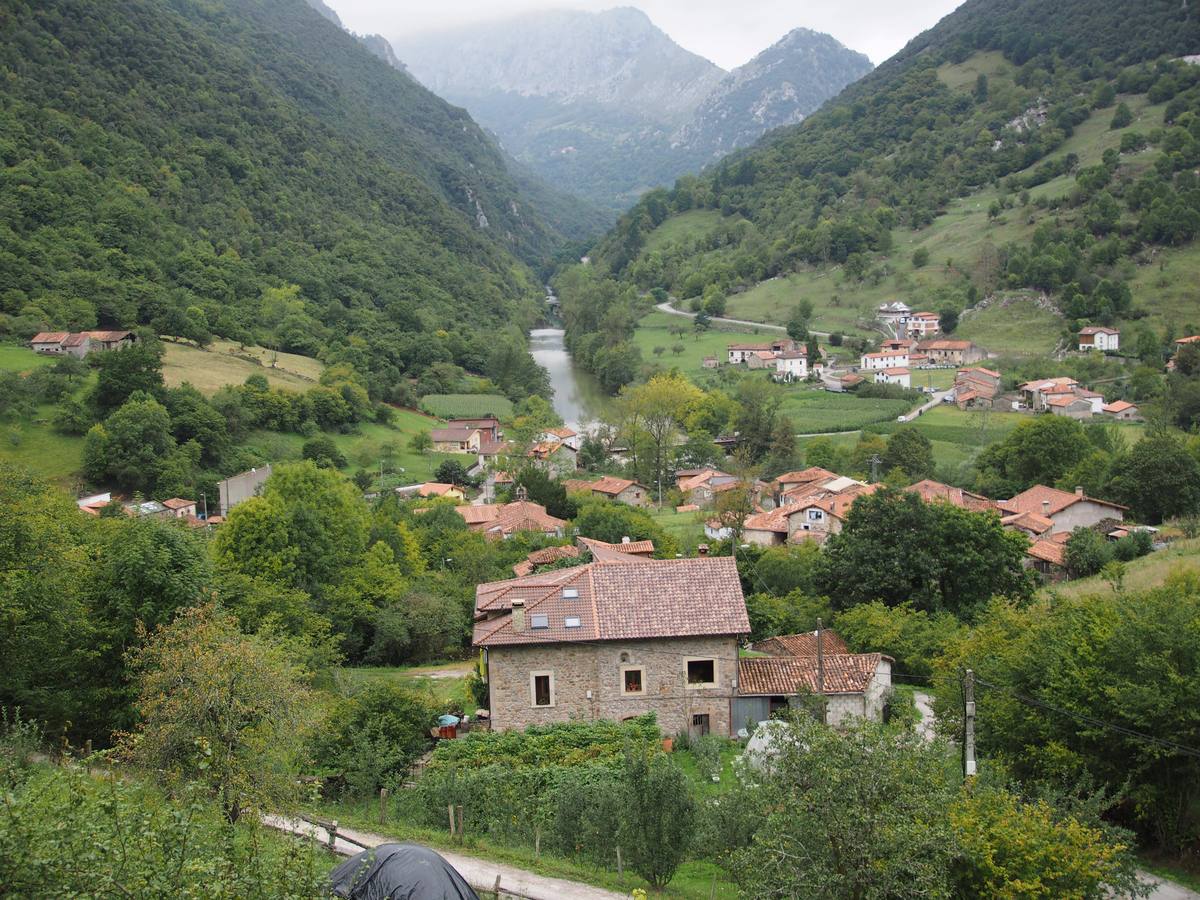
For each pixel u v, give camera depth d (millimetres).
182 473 97250
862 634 48094
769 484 108625
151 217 165375
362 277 195500
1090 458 93562
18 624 29062
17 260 133875
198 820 14945
